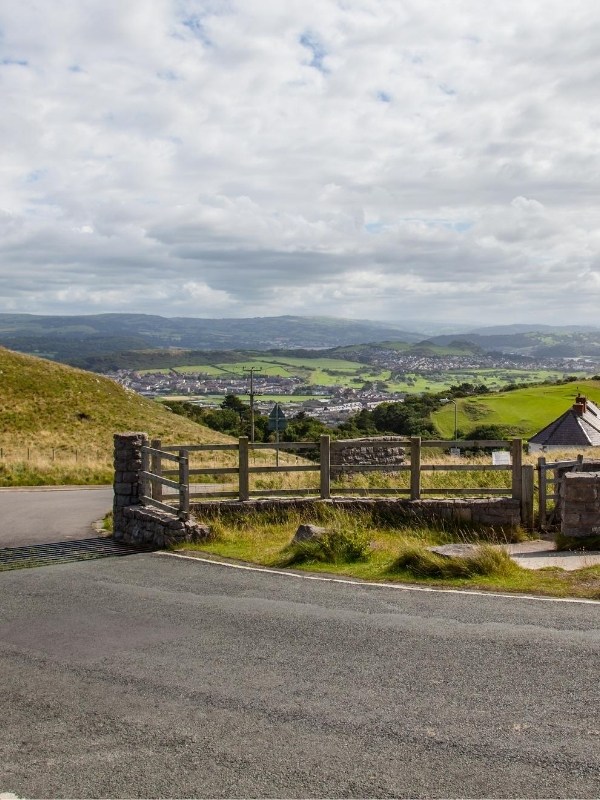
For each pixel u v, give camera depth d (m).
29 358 65.44
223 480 31.47
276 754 5.39
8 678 7.09
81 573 11.75
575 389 100.88
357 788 4.91
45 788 5.04
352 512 14.66
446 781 4.96
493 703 6.12
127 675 7.05
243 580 10.73
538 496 14.91
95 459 43.25
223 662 7.29
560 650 7.26
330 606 9.13
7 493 26.50
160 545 13.80
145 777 5.13
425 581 10.28
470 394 105.81
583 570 10.48
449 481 20.61
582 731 5.60
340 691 6.47
